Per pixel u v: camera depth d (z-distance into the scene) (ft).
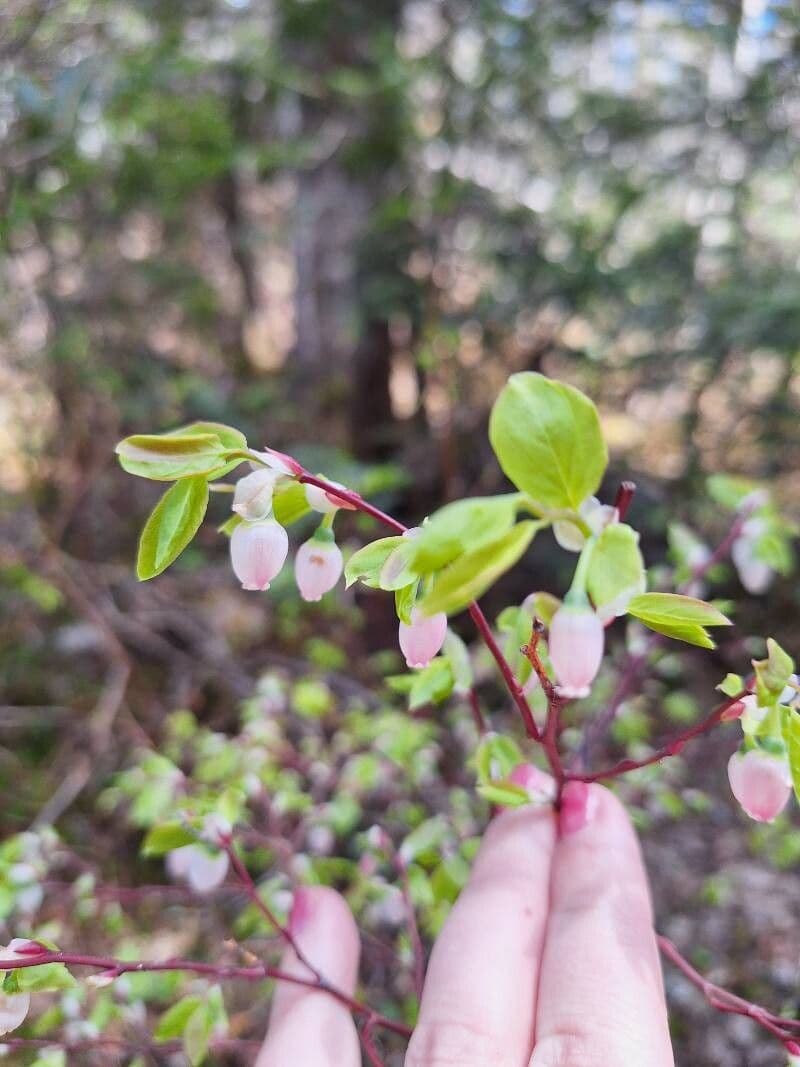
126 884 0.95
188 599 1.40
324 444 1.71
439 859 0.64
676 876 0.95
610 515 0.30
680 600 0.30
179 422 1.59
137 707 1.23
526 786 0.45
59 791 1.02
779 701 0.33
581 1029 0.34
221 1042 0.60
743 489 0.65
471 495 1.58
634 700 0.84
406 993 0.71
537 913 0.40
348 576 0.33
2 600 1.25
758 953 0.83
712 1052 0.73
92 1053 0.63
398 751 0.75
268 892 0.63
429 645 0.34
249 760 0.74
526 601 0.42
